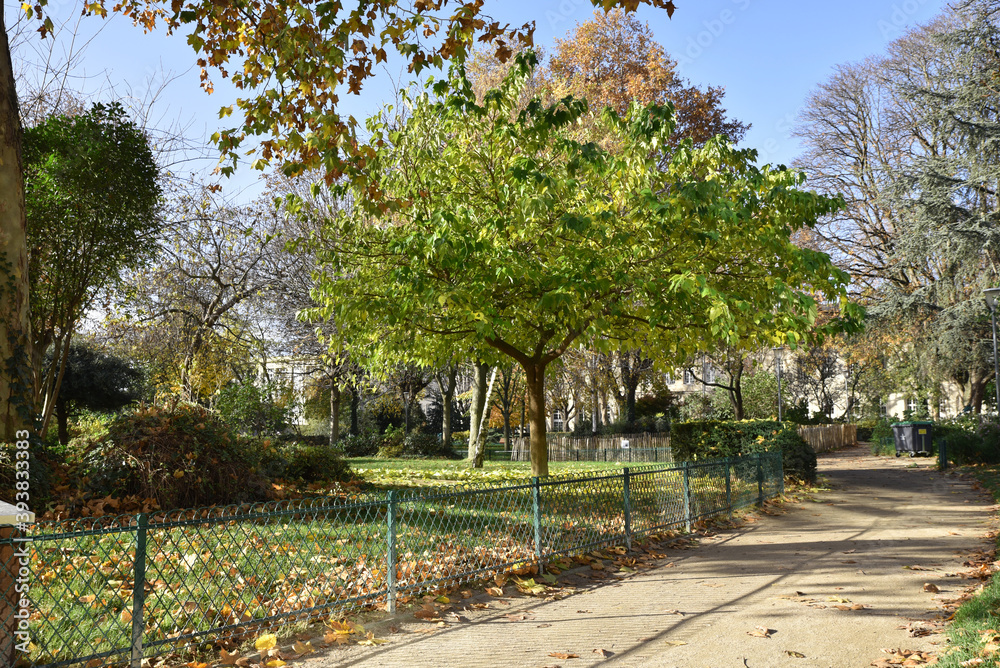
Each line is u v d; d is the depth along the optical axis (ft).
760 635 18.40
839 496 50.39
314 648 17.20
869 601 21.67
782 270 42.22
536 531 25.26
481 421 74.43
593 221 39.06
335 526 27.66
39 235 48.47
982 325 95.71
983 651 15.52
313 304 77.61
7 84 35.14
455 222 37.65
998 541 30.35
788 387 171.73
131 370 109.81
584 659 16.72
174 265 75.87
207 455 32.89
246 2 30.25
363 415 147.13
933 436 89.04
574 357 108.37
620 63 97.14
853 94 119.14
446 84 40.24
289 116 30.83
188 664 15.52
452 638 18.29
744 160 41.42
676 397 178.40
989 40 95.40
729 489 39.55
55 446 35.42
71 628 16.12
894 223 111.96
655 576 25.76
